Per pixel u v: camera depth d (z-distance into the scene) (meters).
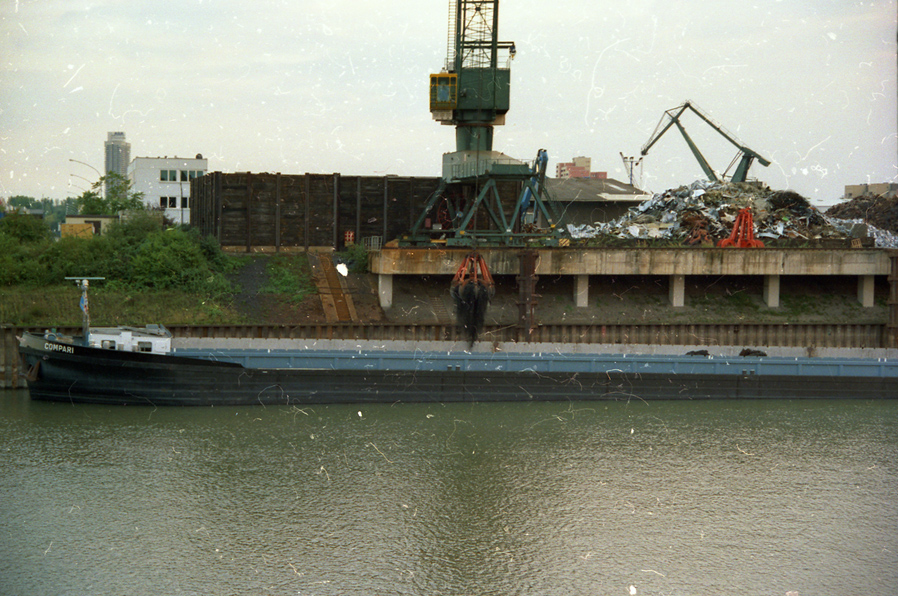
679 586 28.73
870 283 72.56
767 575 29.56
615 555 30.91
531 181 76.06
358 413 47.78
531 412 49.38
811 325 69.12
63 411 46.94
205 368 48.34
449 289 68.88
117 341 48.97
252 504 34.50
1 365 52.72
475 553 30.86
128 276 64.00
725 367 54.00
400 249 64.62
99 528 32.03
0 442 41.16
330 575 28.94
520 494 36.16
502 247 67.25
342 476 37.66
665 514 34.56
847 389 53.97
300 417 46.94
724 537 32.50
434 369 52.16
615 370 53.25
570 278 71.12
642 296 70.69
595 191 98.81
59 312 58.22
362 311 65.25
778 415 49.59
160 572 28.78
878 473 39.25
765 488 37.34
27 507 33.66
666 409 50.81
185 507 34.06
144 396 48.06
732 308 70.38
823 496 36.53
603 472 38.97
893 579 29.22
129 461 38.91
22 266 62.50
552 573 29.53
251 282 67.50
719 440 44.09
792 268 69.12
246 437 42.88
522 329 64.06
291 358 51.09
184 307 61.53
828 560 30.72
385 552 30.73
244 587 27.98
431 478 37.78
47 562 29.28
